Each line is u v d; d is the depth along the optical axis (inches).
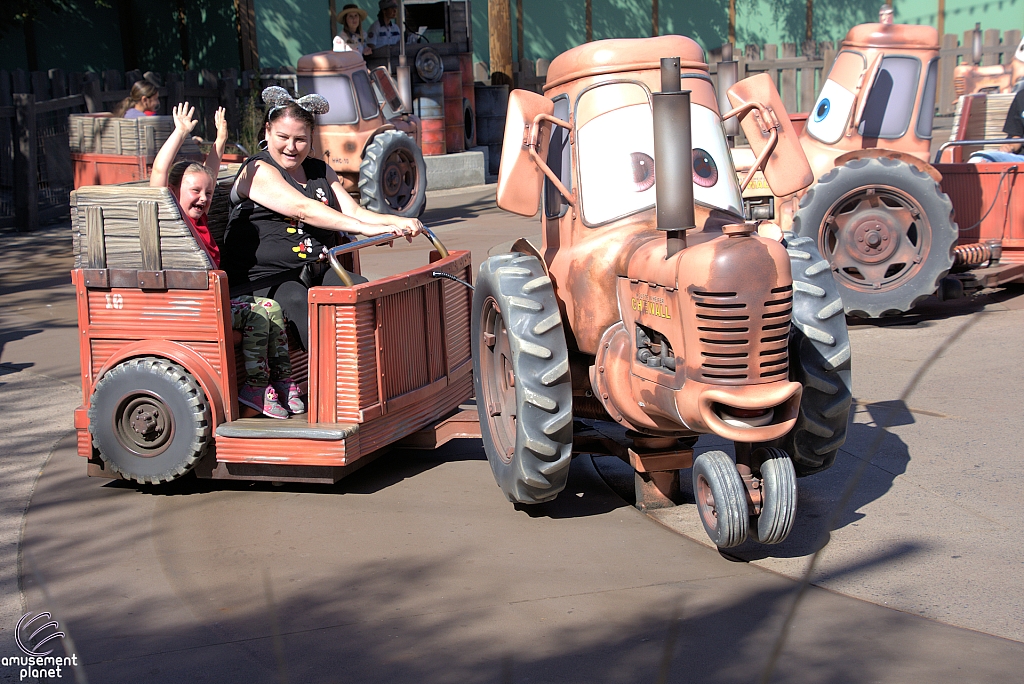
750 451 149.0
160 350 181.3
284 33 794.8
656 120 134.3
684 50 165.3
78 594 146.2
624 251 154.7
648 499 175.6
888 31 305.1
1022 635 126.8
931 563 149.6
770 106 170.4
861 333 295.4
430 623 134.5
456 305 214.7
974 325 295.4
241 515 176.4
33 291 377.4
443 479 194.1
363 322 178.9
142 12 844.6
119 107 442.6
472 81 697.0
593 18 879.1
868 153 293.9
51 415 235.5
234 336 186.7
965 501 172.4
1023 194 316.2
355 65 475.2
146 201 178.7
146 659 126.4
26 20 789.2
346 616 137.5
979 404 221.9
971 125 395.9
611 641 127.8
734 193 163.2
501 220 516.4
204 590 146.8
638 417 151.8
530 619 134.6
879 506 172.1
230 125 660.7
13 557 159.9
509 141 162.1
